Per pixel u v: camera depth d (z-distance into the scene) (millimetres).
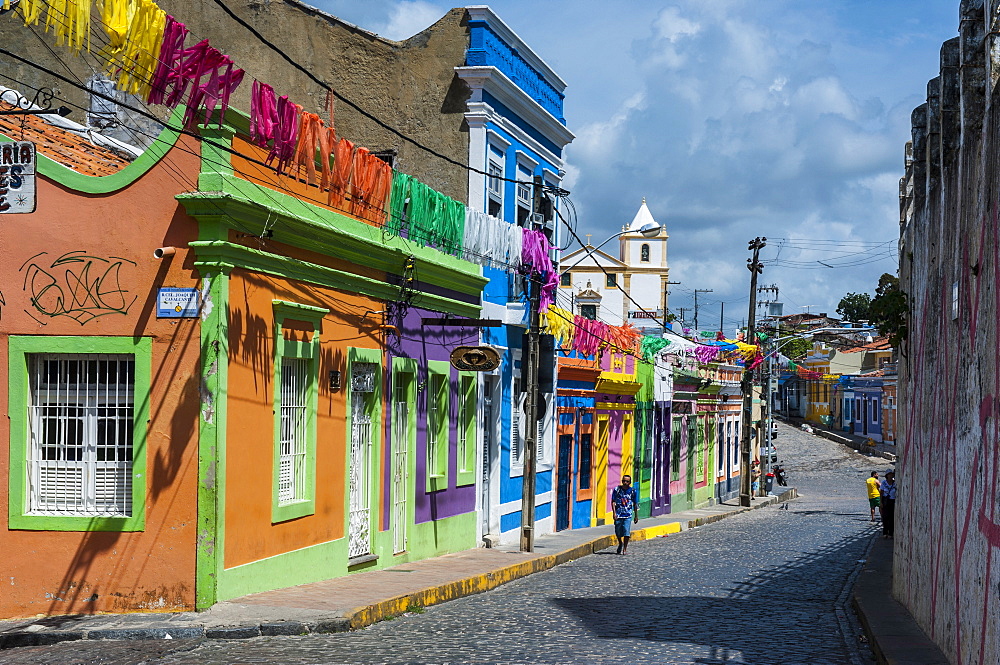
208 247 12211
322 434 14938
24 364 12617
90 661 10164
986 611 8703
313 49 22531
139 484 12281
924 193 13531
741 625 13547
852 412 90812
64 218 12617
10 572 12492
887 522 27406
